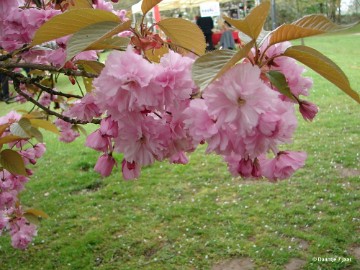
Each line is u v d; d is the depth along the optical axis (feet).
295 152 4.07
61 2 5.83
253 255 12.98
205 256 13.26
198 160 21.11
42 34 3.57
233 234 14.28
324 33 3.09
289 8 59.77
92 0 5.81
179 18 4.11
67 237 15.21
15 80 6.40
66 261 13.78
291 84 3.70
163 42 4.20
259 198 16.55
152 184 18.89
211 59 3.00
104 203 17.56
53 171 21.54
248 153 3.13
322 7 58.95
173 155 4.08
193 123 3.18
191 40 4.35
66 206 17.62
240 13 50.85
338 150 20.47
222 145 3.07
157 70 3.33
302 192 16.66
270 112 2.92
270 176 4.02
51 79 8.66
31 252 14.47
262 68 3.49
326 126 24.44
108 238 14.85
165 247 14.03
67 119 5.93
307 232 13.91
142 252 13.92
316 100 30.40
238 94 2.86
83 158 22.99
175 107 3.51
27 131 5.68
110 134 3.81
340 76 3.15
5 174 8.16
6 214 10.42
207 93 2.92
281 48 3.55
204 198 17.03
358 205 15.15
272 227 14.38
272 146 3.11
